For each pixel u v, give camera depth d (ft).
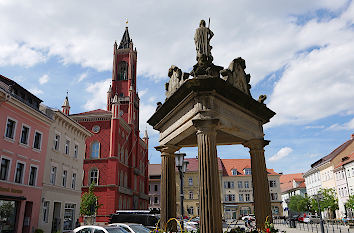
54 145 111.96
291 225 129.39
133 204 198.18
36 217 96.89
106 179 169.37
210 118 28.68
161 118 37.83
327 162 211.82
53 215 111.65
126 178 193.16
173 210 35.47
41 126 103.35
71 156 125.18
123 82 242.78
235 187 268.21
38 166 100.01
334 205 184.96
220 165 278.46
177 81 35.29
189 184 258.57
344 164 183.11
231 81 32.53
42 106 107.34
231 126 31.37
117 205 166.09
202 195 26.76
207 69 29.71
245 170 275.18
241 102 32.45
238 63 34.76
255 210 33.27
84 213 147.74
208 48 32.60
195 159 274.57
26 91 98.68
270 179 271.69
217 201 26.68
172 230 33.68
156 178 289.33
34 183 97.86
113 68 247.29
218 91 29.76
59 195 113.19
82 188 169.27
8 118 86.53
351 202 144.66
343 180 187.11
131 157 203.51
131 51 250.98
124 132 196.13
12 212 86.43
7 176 85.05
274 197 267.59
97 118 182.39
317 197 80.64
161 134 38.86
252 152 35.29
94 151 177.37
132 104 219.82
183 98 31.91
